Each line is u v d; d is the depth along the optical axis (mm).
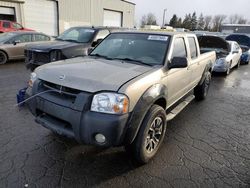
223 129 4449
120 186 2734
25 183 2701
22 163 3055
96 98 2551
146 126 2908
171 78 3613
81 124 2578
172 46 3818
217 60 9562
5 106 4938
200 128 4438
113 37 4355
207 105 5859
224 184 2865
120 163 3158
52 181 2762
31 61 7312
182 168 3127
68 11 22250
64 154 3299
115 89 2566
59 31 21859
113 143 2574
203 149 3648
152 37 3994
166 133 4137
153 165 3158
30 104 3100
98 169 3018
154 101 3047
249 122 4879
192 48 4875
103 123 2492
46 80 2922
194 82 5176
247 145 3861
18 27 16359
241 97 6809
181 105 4586
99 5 25516
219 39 10242
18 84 6875
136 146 2926
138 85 2750
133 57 3750
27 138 3670
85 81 2670
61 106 2703
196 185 2820
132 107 2666
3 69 9070
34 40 11188
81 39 8141
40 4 19969
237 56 11383
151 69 3229
